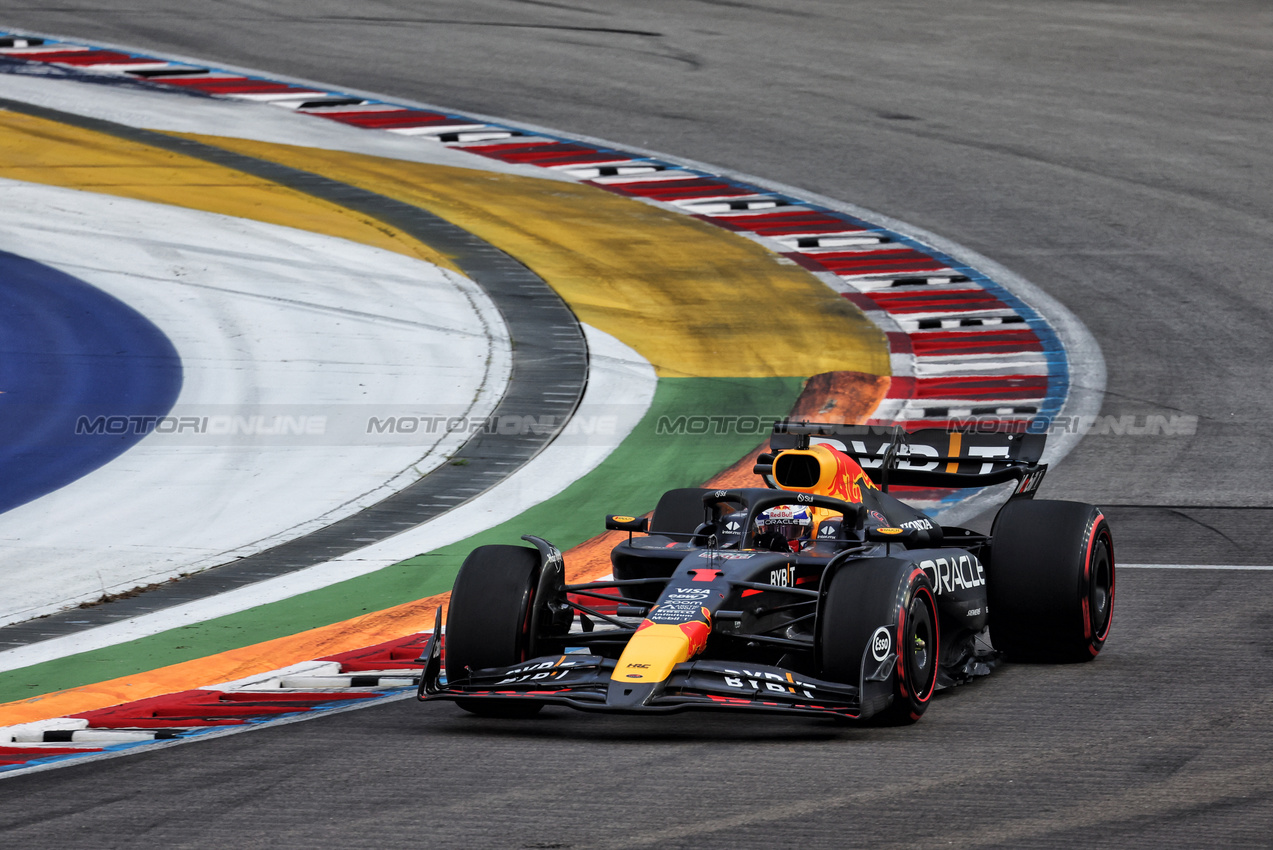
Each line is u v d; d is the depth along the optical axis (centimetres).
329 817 2228
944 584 2988
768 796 2272
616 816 2186
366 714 2920
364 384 6216
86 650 3575
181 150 9688
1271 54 12800
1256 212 8875
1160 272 7888
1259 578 3938
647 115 10819
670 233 8544
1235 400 6038
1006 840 2061
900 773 2392
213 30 12519
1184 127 10681
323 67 11675
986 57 12644
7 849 2123
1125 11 14588
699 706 2473
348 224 8525
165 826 2212
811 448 3256
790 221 8775
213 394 6097
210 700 3108
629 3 14238
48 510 4831
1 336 6788
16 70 11106
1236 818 2147
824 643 2645
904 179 9550
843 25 13688
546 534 4562
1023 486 3575
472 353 6625
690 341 6862
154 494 5000
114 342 6725
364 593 4025
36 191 8850
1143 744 2559
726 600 2705
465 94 11169
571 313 7219
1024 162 9894
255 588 4091
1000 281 7775
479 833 2127
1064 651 3184
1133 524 4575
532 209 8900
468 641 2783
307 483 5122
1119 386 6238
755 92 11456
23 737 2861
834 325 7106
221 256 7919
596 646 2983
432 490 5041
